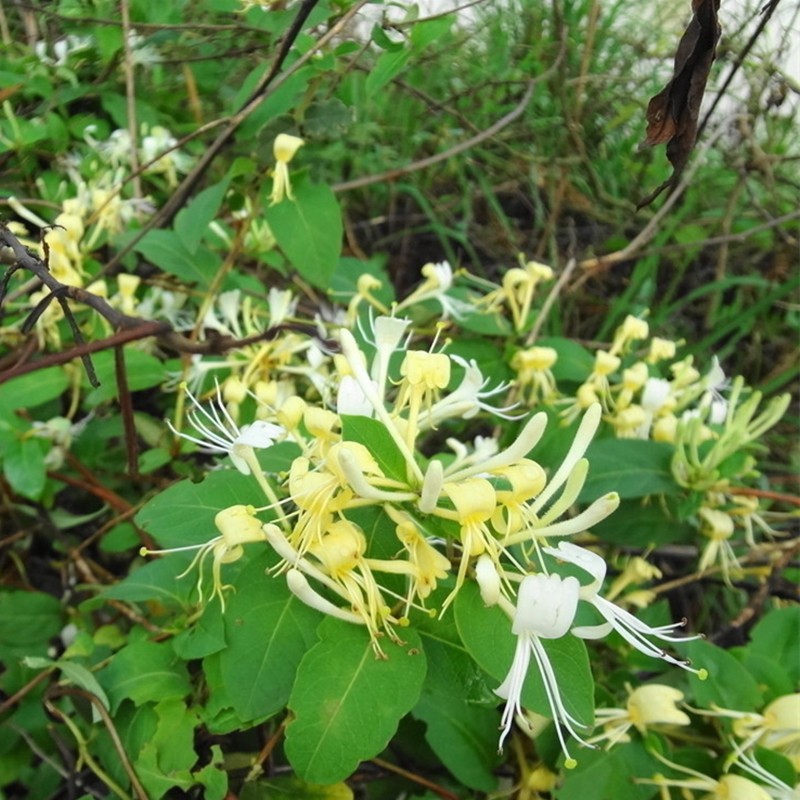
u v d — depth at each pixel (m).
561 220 0.67
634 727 0.28
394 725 0.20
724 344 0.63
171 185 0.47
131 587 0.27
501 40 0.61
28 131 0.44
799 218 0.58
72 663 0.28
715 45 0.22
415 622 0.22
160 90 0.51
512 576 0.21
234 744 0.30
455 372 0.39
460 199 0.66
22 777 0.31
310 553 0.23
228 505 0.25
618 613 0.21
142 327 0.29
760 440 0.56
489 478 0.22
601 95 0.59
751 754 0.26
